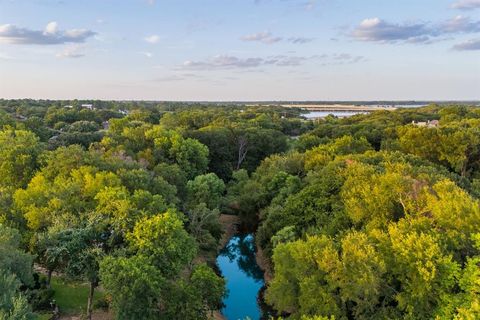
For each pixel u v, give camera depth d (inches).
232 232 2923.2
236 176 3410.4
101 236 1551.4
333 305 1320.1
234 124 4923.7
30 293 1488.7
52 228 1504.7
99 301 1615.4
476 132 2952.8
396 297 1266.0
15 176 2278.5
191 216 2393.0
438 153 2938.0
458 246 1288.1
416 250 1242.0
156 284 1293.1
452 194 1525.6
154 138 3501.5
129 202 1610.5
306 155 3115.2
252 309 1871.3
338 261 1290.6
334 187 2107.5
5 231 1369.3
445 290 1206.9
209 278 1448.1
